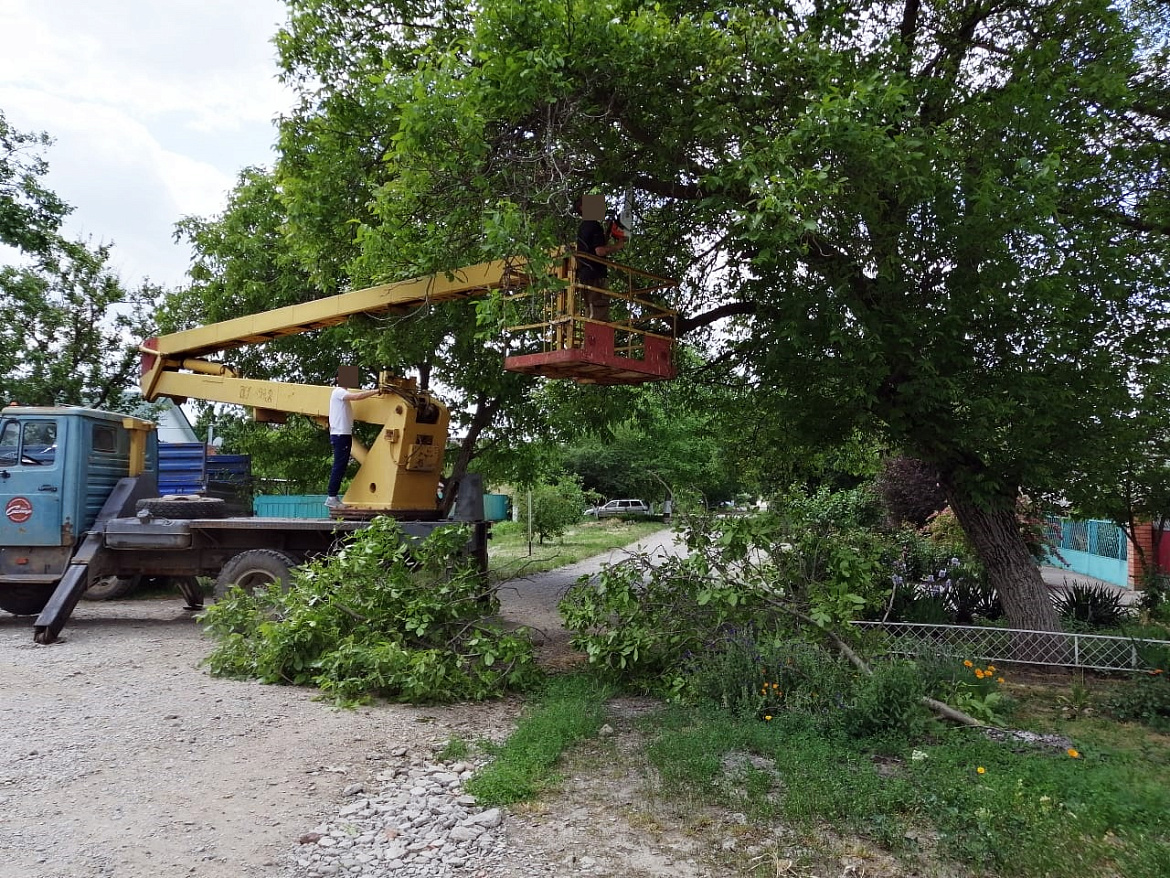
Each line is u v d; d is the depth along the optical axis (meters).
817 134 6.71
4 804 4.40
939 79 8.44
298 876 3.71
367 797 4.66
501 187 7.54
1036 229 7.31
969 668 6.84
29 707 6.26
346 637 7.24
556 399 13.28
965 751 5.41
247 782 4.81
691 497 8.02
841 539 7.74
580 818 4.46
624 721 6.35
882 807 4.52
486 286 8.91
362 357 12.20
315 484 16.03
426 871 3.80
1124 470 8.66
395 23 10.11
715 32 7.21
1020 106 7.88
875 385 8.01
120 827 4.15
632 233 9.82
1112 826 4.33
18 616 11.11
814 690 6.21
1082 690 7.14
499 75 6.88
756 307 9.53
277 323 10.30
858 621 7.77
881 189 7.68
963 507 9.30
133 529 9.88
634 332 7.93
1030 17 8.97
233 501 13.45
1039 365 7.97
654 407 14.51
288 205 10.23
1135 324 8.30
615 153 8.48
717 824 4.37
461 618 7.76
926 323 7.89
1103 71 8.05
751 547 7.33
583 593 7.64
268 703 6.54
